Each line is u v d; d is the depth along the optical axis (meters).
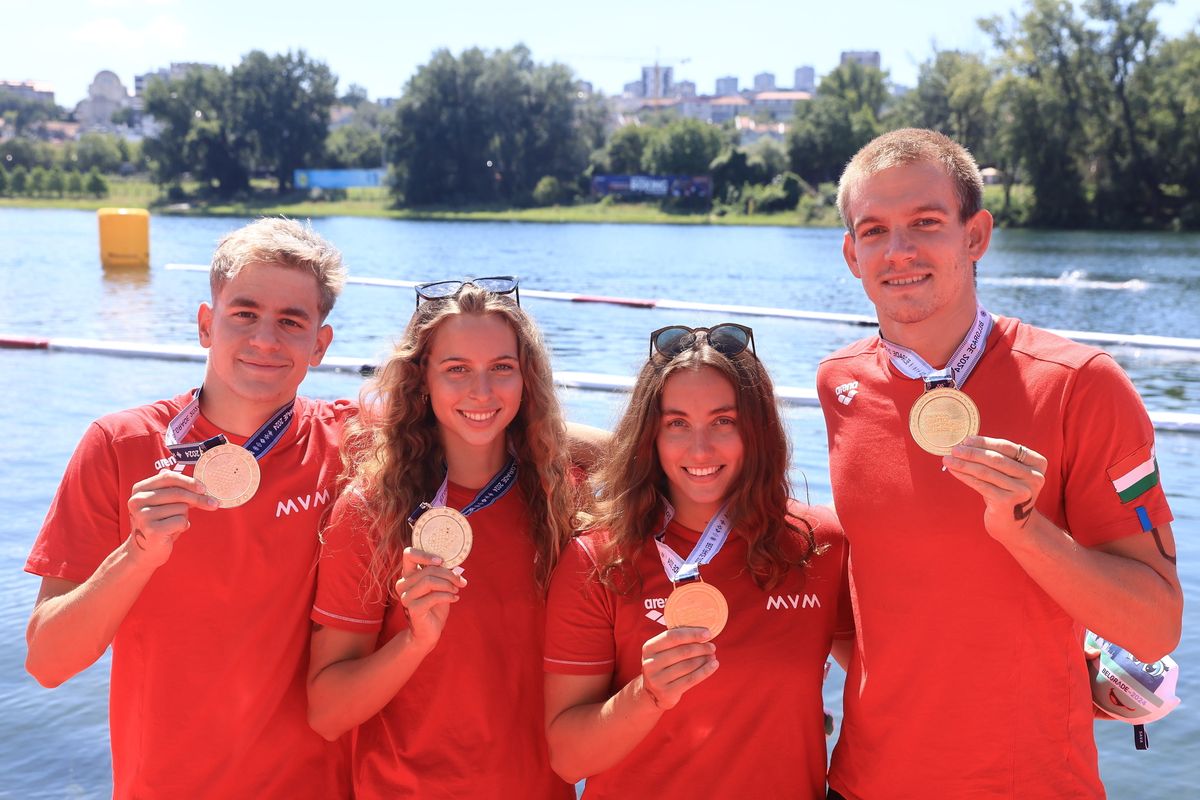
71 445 8.62
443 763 2.60
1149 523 2.29
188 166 85.88
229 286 2.65
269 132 86.25
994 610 2.34
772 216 69.75
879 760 2.47
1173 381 11.87
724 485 2.63
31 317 16.58
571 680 2.59
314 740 2.71
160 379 11.42
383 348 2.96
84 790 3.76
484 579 2.68
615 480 2.67
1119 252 37.12
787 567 2.61
